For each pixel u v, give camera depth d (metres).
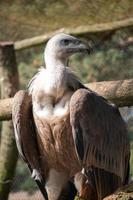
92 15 16.03
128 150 11.17
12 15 16.52
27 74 20.38
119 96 11.55
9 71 14.17
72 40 10.94
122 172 11.01
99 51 20.19
